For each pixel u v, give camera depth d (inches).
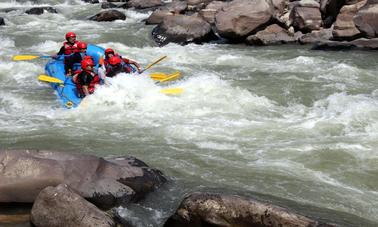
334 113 390.9
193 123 364.8
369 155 300.4
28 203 215.2
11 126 354.3
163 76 479.2
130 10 1017.5
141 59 619.2
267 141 326.6
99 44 701.9
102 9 1045.2
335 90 464.1
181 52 663.1
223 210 191.9
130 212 218.1
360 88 471.8
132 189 229.9
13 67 545.3
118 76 442.0
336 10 708.7
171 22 739.4
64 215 192.5
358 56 620.1
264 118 381.1
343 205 238.1
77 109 400.2
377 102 416.5
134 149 307.6
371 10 665.6
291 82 493.4
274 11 739.4
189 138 331.6
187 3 927.0
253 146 316.8
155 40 733.3
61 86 452.8
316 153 303.4
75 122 367.9
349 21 679.1
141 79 446.6
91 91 430.3
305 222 182.7
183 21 737.0
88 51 521.3
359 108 392.8
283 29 732.7
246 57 623.5
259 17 712.4
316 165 286.5
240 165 283.6
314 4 729.6
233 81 498.6
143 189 234.7
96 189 219.3
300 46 693.9
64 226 190.2
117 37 749.3
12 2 1125.7
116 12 907.4
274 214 185.8
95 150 304.8
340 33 679.1
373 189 259.8
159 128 352.8
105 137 332.2
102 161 234.1
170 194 238.8
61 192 198.8
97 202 216.4
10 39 722.8
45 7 998.4
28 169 217.3
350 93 453.4
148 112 391.9
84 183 219.3
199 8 914.7
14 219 203.6
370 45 652.7
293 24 735.1
